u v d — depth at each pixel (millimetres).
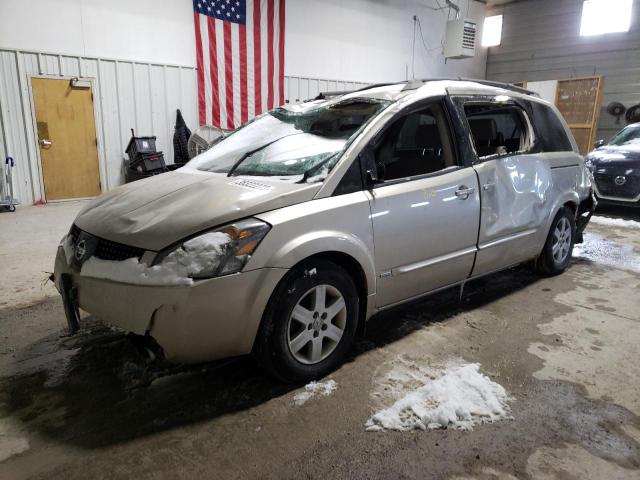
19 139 7801
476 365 2678
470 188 3150
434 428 2158
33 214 7207
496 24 15094
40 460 1953
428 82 3205
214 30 9453
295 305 2359
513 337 3086
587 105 12625
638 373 2662
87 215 2646
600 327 3258
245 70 10031
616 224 6770
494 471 1906
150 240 2205
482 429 2158
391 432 2131
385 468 1918
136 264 2164
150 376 2576
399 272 2826
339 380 2543
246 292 2174
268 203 2309
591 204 4629
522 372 2652
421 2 13297
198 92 9523
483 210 3258
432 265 3006
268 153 2932
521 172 3617
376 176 2707
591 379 2592
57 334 3096
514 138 3932
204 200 2369
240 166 2887
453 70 14742
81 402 2355
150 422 2201
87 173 8570
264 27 10133
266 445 2047
